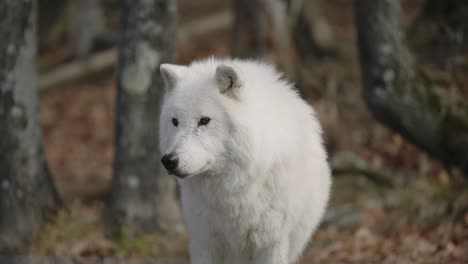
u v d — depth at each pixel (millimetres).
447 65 15242
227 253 7543
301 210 7344
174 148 6734
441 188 13453
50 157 18891
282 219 7195
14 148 11719
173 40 12047
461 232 11516
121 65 12000
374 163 15555
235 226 7207
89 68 24328
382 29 11977
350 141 16859
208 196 7117
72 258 11188
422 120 12156
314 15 20672
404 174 14750
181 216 12289
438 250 10992
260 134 6793
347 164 14688
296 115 7297
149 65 11805
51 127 21156
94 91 23281
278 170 7000
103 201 14633
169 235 11977
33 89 12008
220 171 6941
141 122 11906
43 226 11984
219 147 6840
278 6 16891
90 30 25797
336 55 20250
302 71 19156
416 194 13445
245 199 7027
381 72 12047
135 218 12000
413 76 12367
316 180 7582
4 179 11680
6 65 11586
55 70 24719
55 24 28625
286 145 6980
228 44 24562
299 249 7824
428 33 16594
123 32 11977
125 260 11117
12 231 11680
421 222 12375
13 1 11453
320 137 7914
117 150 12156
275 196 7070
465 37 15555
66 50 27359
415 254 10922
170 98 7176
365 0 12000
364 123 17406
